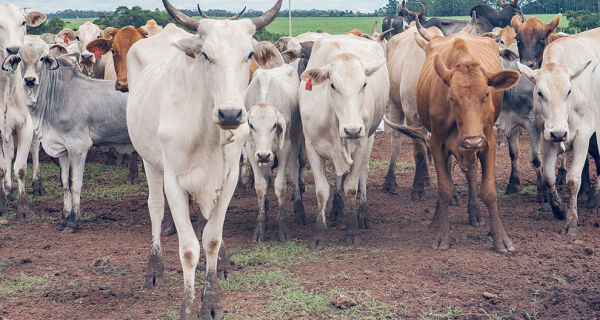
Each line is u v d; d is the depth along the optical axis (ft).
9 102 27.25
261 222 23.48
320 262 20.48
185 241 14.89
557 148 24.23
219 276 18.88
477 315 15.84
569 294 17.10
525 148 42.57
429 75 22.77
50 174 37.32
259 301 17.08
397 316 15.92
